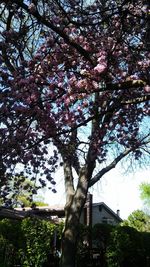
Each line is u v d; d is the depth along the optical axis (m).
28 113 7.00
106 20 7.48
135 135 9.38
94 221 34.81
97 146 8.48
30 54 9.34
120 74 7.67
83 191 13.98
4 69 7.19
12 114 6.91
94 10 8.12
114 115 8.94
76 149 8.98
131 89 7.95
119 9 7.12
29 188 8.86
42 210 25.02
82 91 7.01
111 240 18.61
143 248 18.92
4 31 7.45
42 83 7.11
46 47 7.44
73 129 7.50
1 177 7.68
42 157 8.32
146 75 7.59
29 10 7.03
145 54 7.81
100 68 6.70
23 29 7.62
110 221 36.88
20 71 7.01
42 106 7.21
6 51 7.37
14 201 8.82
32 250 18.33
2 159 7.21
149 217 34.41
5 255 17.33
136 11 7.61
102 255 19.31
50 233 18.92
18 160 7.50
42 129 7.71
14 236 17.92
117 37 7.54
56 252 19.50
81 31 7.66
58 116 7.51
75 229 13.60
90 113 7.73
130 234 18.73
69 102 7.11
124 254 18.36
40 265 18.38
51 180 8.76
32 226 18.41
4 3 8.16
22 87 6.77
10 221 18.09
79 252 19.11
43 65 7.21
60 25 7.80
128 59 7.73
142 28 7.75
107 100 7.87
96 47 7.71
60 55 7.50
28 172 8.62
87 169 14.06
